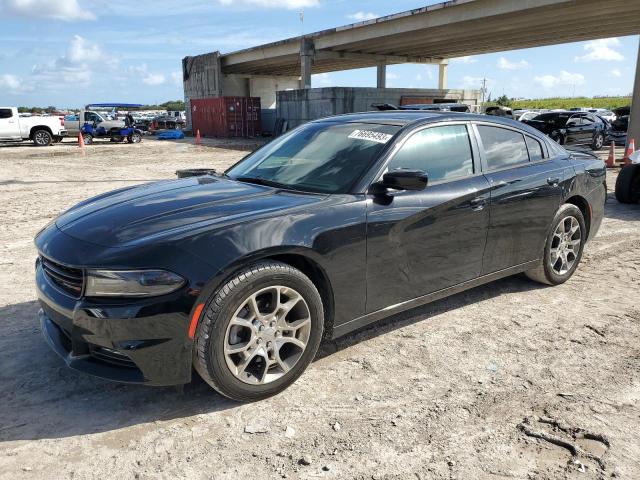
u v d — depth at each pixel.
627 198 8.86
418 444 2.63
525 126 4.62
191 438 2.68
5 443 2.63
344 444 2.62
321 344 3.71
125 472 2.43
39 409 2.92
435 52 38.19
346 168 3.54
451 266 3.83
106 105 43.75
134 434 2.71
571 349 3.64
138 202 3.33
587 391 3.10
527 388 3.14
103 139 34.97
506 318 4.16
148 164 17.41
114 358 2.80
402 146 3.63
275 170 3.85
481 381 3.22
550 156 4.69
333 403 2.98
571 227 4.80
